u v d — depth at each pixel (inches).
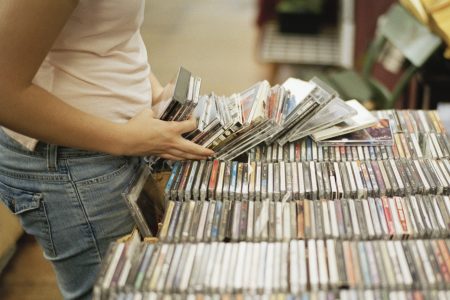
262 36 139.6
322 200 39.1
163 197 46.5
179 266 32.9
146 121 39.6
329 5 132.9
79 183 39.8
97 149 37.3
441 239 34.9
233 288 31.3
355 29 113.0
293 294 30.9
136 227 41.1
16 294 69.7
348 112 46.8
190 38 141.7
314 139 46.4
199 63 129.2
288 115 45.8
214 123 43.0
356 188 40.4
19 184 40.3
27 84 31.8
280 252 33.9
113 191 41.5
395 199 38.8
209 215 38.0
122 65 38.5
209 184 41.4
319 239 35.5
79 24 34.5
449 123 80.3
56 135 34.5
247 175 42.5
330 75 87.0
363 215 37.3
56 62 35.8
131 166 43.2
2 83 30.5
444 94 78.9
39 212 41.1
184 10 159.5
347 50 129.2
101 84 37.5
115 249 33.8
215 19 153.0
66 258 44.1
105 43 36.5
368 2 100.0
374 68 98.7
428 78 78.1
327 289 31.3
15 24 29.4
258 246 34.4
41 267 73.6
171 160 45.3
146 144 39.6
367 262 32.8
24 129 33.2
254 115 43.8
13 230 71.1
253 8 159.9
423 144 46.1
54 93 36.4
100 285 31.5
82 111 36.1
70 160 38.8
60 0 29.9
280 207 38.4
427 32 74.1
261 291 31.2
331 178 41.8
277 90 49.2
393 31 80.9
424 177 41.4
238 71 125.5
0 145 39.8
